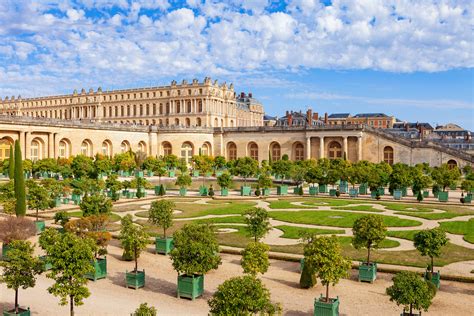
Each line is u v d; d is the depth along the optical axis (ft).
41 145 319.88
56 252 65.05
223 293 54.65
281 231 129.39
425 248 82.58
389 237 120.78
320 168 243.81
